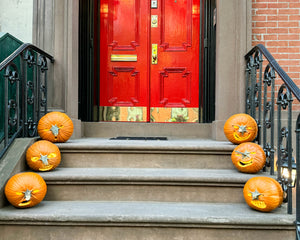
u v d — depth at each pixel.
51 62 2.79
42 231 1.67
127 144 2.27
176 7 3.45
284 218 1.60
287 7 2.88
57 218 1.63
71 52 2.84
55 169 2.16
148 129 3.28
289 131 1.71
